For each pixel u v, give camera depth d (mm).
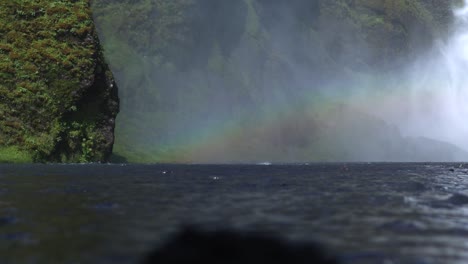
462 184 35062
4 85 85750
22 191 25047
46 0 95125
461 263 9586
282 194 24250
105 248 10695
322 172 54500
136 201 20312
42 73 88312
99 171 50875
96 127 93125
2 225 13789
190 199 21250
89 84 90438
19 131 83375
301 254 10211
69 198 21469
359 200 21281
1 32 90188
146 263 9422
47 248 10711
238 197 22359
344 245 11188
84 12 96188
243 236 12070
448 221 14945
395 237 12227
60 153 86688
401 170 65312
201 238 11781
